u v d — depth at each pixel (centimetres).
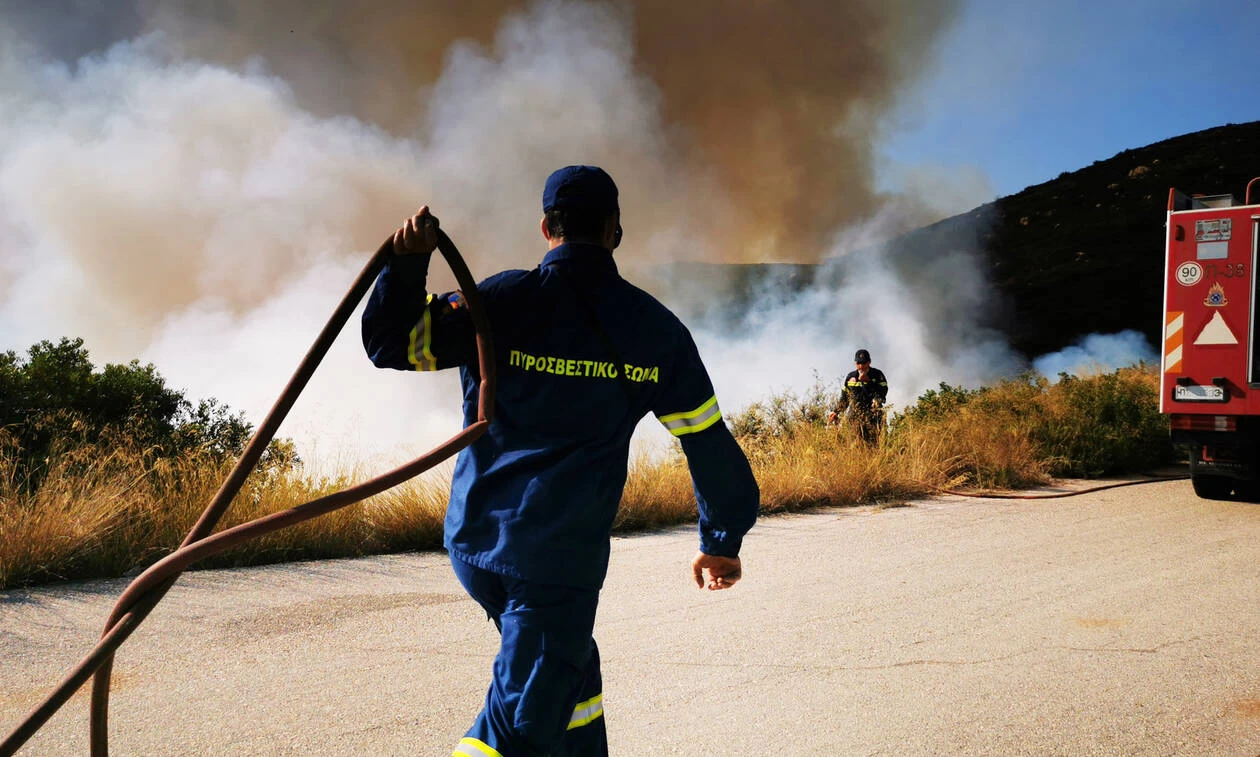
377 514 675
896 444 1069
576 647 192
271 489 670
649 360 209
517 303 202
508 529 193
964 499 934
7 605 481
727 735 340
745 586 564
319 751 319
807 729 346
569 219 211
